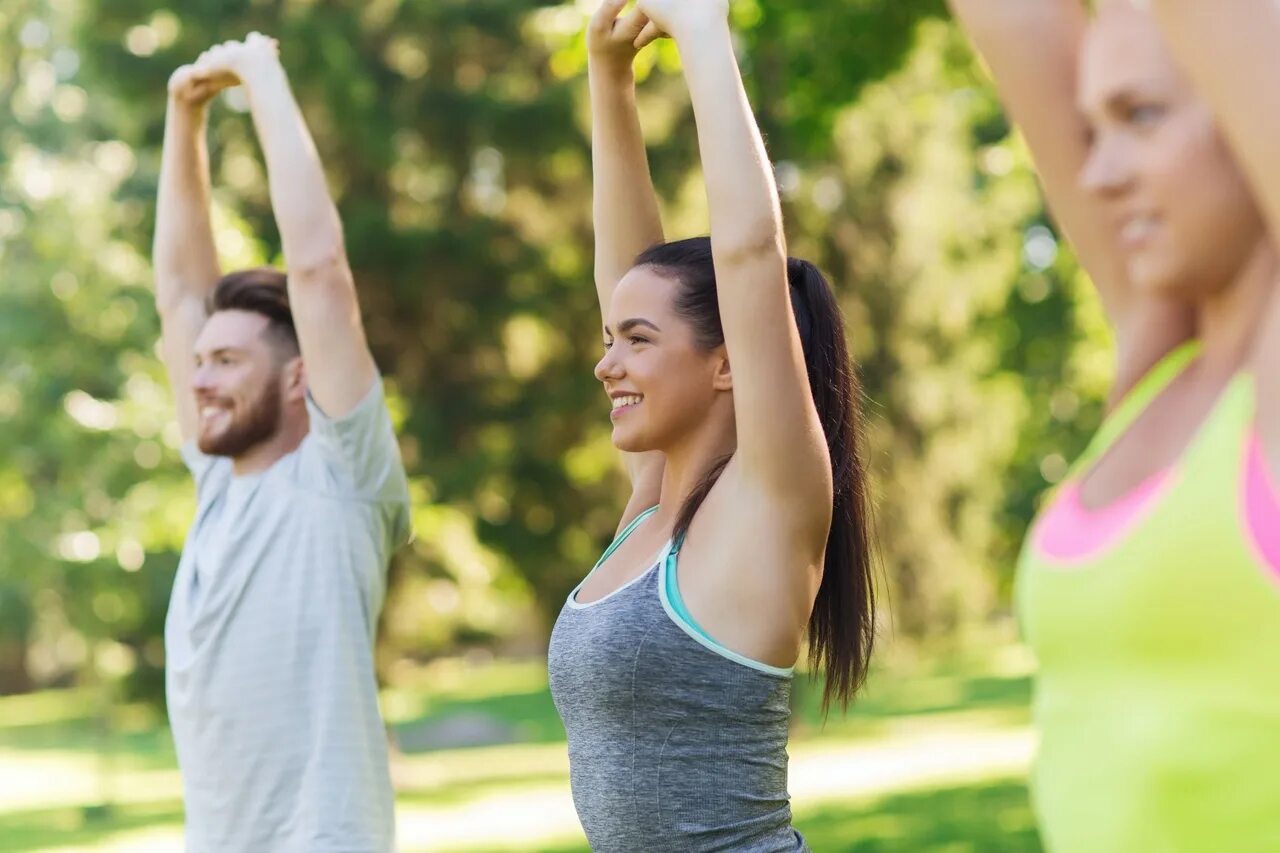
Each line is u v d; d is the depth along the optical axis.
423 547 18.33
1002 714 22.20
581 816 2.86
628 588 2.84
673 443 2.97
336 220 4.16
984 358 22.69
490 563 19.94
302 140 4.21
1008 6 2.00
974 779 15.04
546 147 18.94
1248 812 1.55
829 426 3.09
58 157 17.38
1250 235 1.65
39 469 16.02
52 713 34.88
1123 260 1.93
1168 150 1.63
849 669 3.10
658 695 2.76
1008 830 11.54
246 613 4.07
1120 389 1.84
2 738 29.17
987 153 21.91
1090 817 1.65
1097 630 1.65
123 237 16.56
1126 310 1.93
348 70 17.30
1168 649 1.60
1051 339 22.38
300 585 4.07
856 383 3.14
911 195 20.59
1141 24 1.65
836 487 3.09
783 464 2.71
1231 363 1.67
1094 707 1.66
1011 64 2.00
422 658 36.56
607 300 3.40
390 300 18.98
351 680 4.06
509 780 18.03
